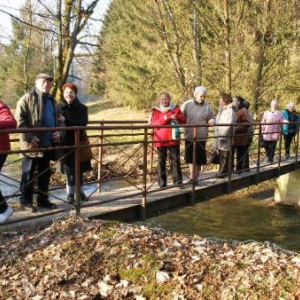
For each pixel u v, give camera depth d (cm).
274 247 477
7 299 391
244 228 1052
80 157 608
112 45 1798
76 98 611
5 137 505
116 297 403
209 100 1745
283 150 1492
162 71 1939
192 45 1684
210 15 1661
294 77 1780
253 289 381
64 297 397
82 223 520
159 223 1061
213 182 869
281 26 1634
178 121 753
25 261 445
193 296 388
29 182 549
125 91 3659
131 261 439
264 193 1374
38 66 1727
